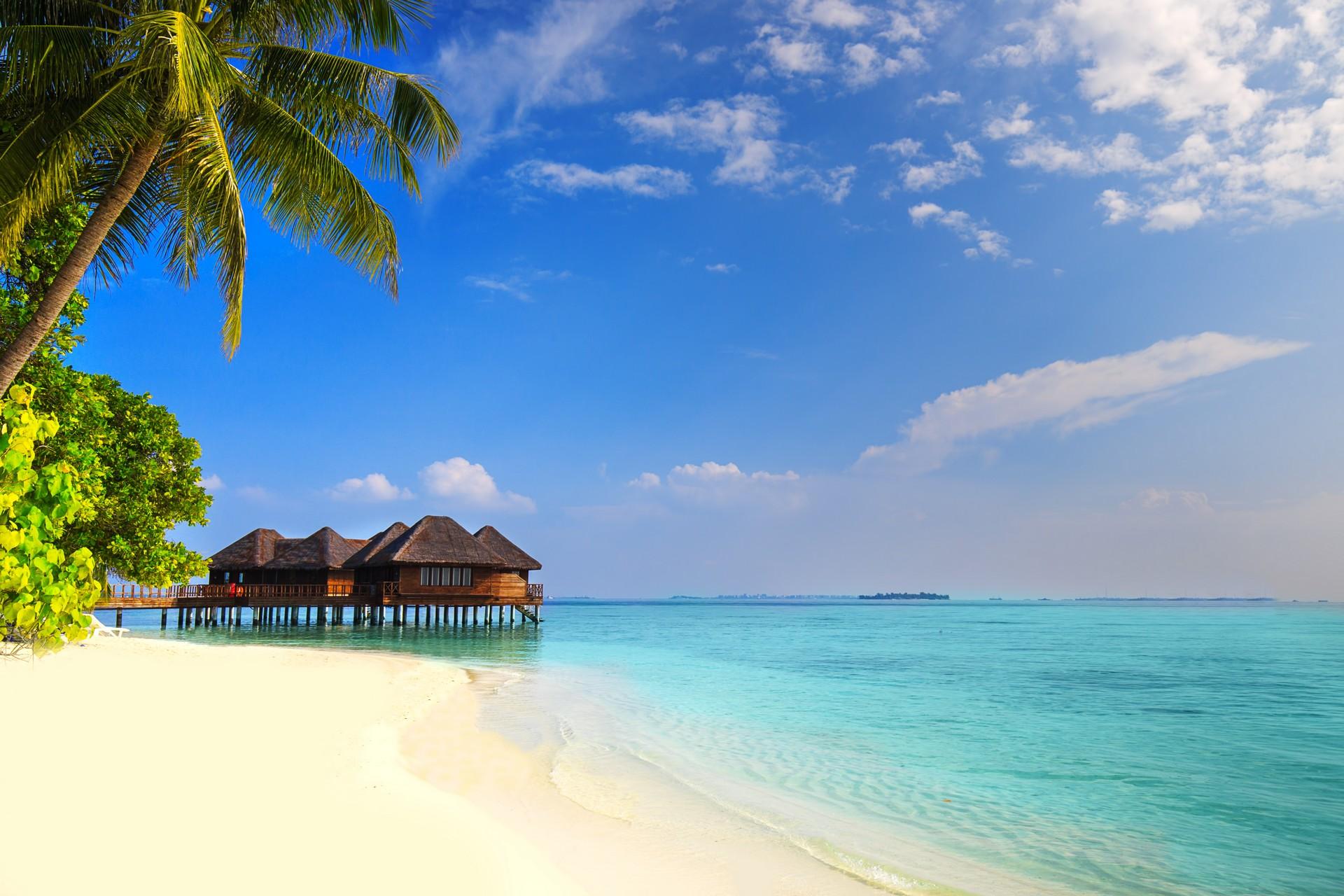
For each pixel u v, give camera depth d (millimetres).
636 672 24047
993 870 7242
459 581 44344
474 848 5898
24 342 9391
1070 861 7578
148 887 4277
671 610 162500
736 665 27391
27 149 9727
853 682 22391
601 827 7633
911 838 8062
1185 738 14234
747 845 7391
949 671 26625
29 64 9492
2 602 5727
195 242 12297
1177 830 8625
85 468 15375
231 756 7828
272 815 6027
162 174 11758
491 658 28797
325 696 14016
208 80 8891
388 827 6141
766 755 11836
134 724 8688
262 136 11016
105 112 9742
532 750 11086
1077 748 13172
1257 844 8227
